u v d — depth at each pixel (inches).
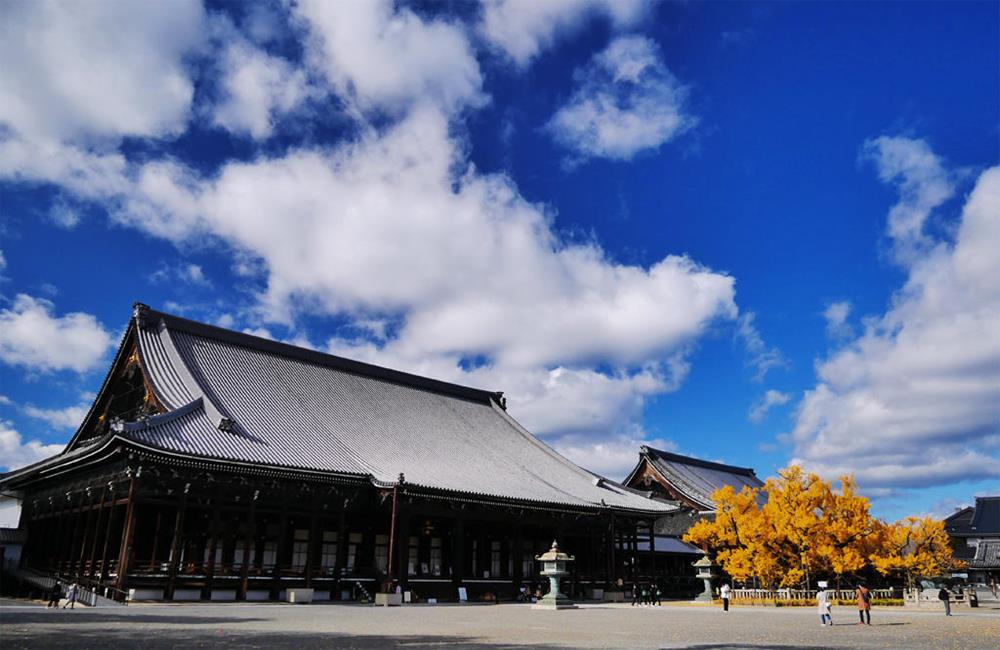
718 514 2129.7
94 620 1024.9
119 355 2137.1
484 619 1256.2
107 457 1640.0
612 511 2416.3
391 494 1870.1
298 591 1670.8
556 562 1754.4
